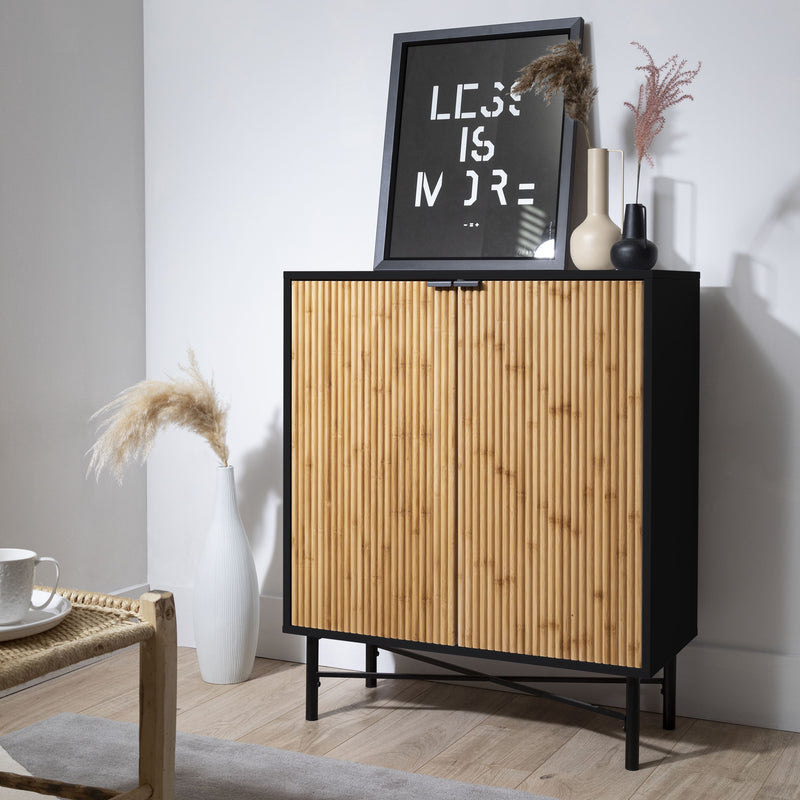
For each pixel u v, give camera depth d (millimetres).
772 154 2428
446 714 2549
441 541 2342
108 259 3051
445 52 2686
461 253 2592
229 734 2410
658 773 2197
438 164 2650
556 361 2203
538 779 2166
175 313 3156
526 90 2438
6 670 1429
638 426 2137
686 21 2488
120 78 3068
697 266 2510
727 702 2508
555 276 2189
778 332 2445
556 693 2670
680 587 2361
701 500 2531
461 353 2293
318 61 2906
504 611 2289
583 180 2584
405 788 2111
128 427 2684
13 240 2723
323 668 2928
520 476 2252
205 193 3086
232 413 3080
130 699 2639
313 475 2471
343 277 2402
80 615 1696
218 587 2744
